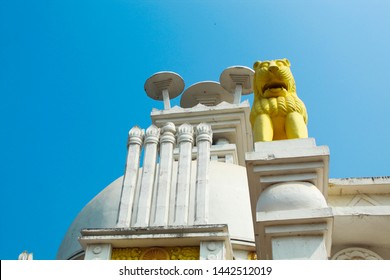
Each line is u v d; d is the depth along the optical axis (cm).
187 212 1302
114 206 1834
